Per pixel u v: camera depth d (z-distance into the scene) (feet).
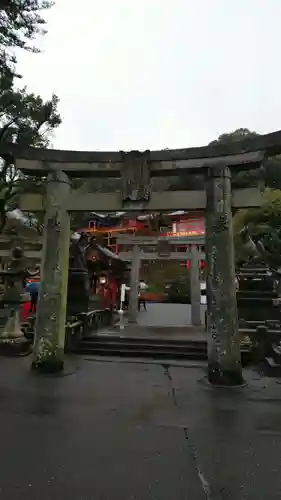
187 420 19.40
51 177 32.07
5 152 32.14
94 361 35.47
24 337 41.14
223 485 12.69
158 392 24.89
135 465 14.06
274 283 46.78
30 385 26.02
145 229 132.98
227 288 28.25
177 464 14.21
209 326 28.32
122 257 76.23
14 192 72.90
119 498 11.74
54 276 30.78
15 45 41.55
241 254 52.65
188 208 30.32
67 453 15.02
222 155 29.94
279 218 85.92
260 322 40.81
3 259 70.13
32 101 67.41
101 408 21.17
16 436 16.76
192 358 37.55
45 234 31.40
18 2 37.24
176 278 158.30
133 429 17.92
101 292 80.28
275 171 104.63
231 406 22.00
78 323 43.16
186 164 30.66
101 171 31.94
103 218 136.46
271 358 33.81
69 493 11.99
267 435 17.40
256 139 28.73
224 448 15.83
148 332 51.21
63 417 19.48
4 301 41.86
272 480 13.09
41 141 71.26
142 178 30.96
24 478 12.92
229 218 29.22
